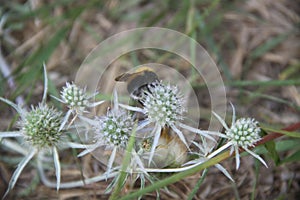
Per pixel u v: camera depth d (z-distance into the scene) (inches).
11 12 22.0
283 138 19.5
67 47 21.7
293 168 19.6
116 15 22.2
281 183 19.5
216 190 19.3
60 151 19.6
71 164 19.5
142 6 22.5
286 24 22.1
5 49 21.6
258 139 17.4
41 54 20.2
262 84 20.1
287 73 21.2
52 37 21.0
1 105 20.1
